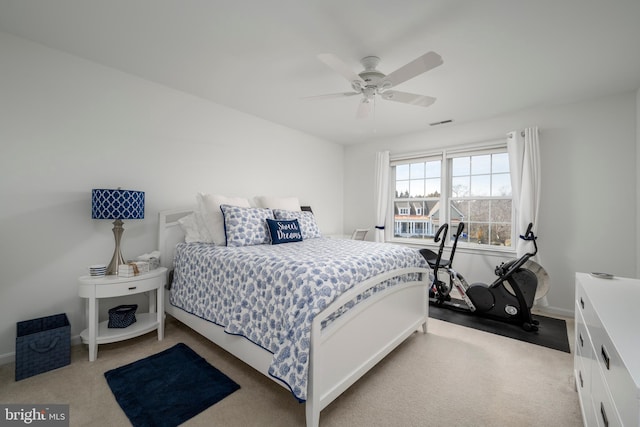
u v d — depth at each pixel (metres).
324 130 4.25
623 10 1.65
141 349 2.21
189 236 2.74
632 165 2.78
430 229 4.29
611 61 2.24
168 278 2.71
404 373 1.93
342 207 5.16
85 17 1.81
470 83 2.64
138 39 2.05
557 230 3.14
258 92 2.94
